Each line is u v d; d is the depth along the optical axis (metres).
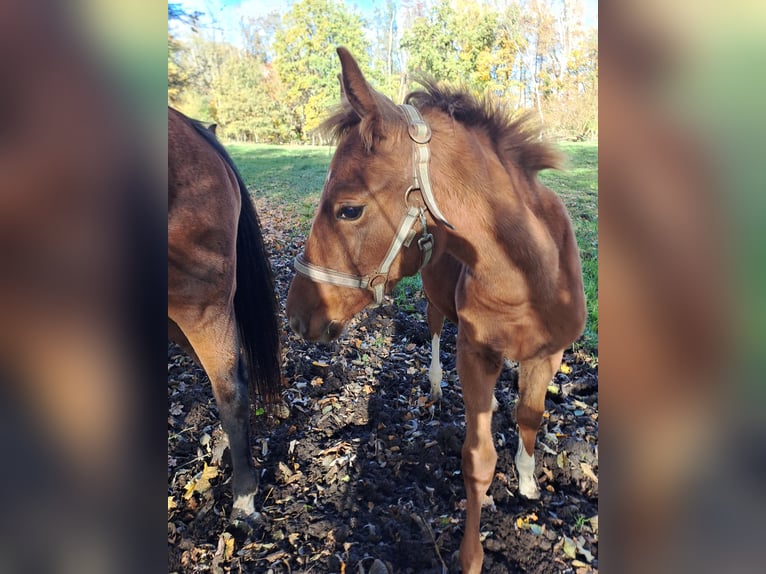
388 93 15.62
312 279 1.87
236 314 2.89
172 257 2.36
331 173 1.77
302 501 2.52
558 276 1.90
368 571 2.10
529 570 2.07
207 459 2.90
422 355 3.96
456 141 1.77
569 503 2.42
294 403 3.33
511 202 1.79
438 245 1.86
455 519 2.35
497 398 3.27
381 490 2.52
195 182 2.44
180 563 2.22
